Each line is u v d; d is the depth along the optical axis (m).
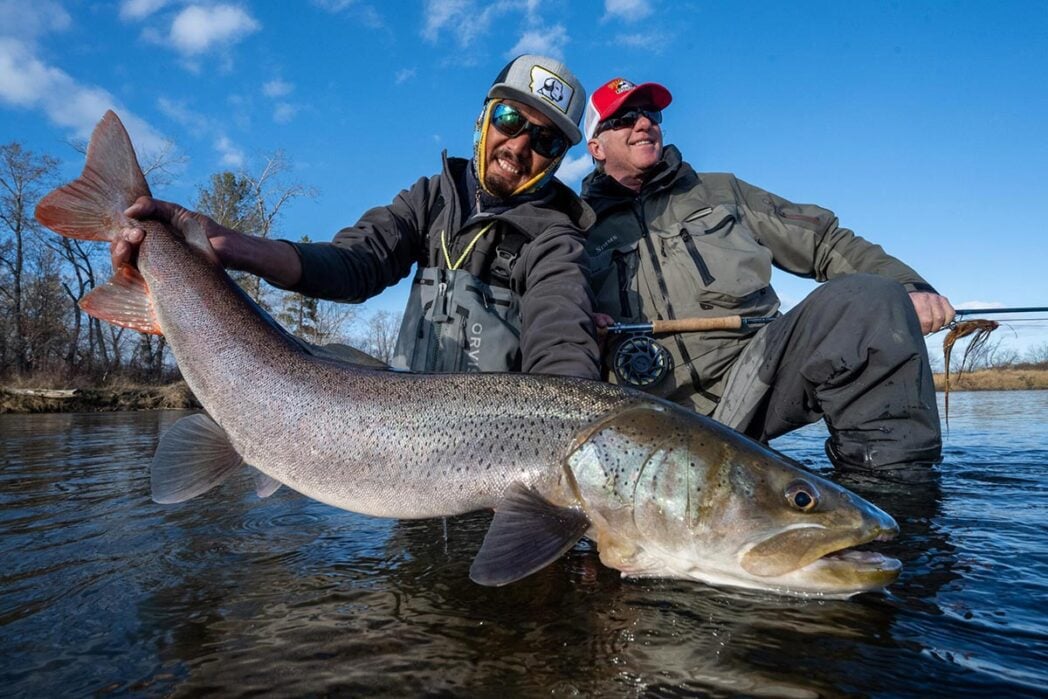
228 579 0.53
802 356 0.97
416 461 0.64
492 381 0.66
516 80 0.93
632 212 1.19
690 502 0.55
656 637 0.42
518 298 0.95
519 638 0.42
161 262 0.72
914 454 0.89
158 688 0.36
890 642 0.41
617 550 0.57
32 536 0.67
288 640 0.42
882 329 0.89
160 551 0.61
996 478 0.89
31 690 0.36
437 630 0.43
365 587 0.51
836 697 0.35
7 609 0.47
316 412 0.67
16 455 1.51
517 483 0.61
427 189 1.05
